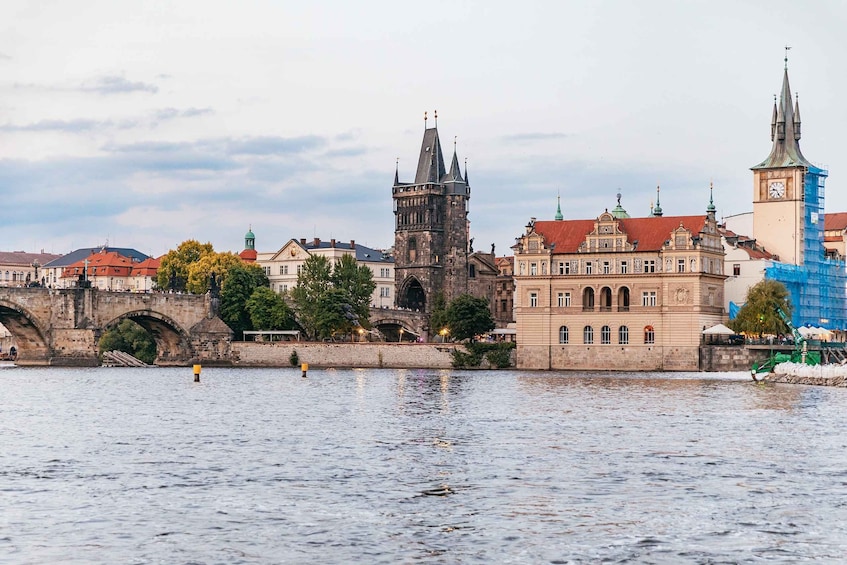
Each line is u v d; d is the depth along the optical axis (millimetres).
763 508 70938
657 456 91062
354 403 145750
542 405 139125
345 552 61375
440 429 111438
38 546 62594
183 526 66688
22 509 70938
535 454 92438
